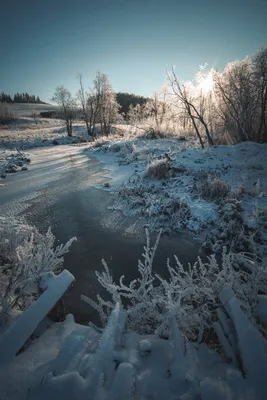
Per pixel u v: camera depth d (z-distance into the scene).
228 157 12.73
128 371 2.08
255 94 16.14
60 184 11.77
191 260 5.44
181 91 16.61
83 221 7.50
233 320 2.52
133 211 8.16
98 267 5.15
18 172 15.13
